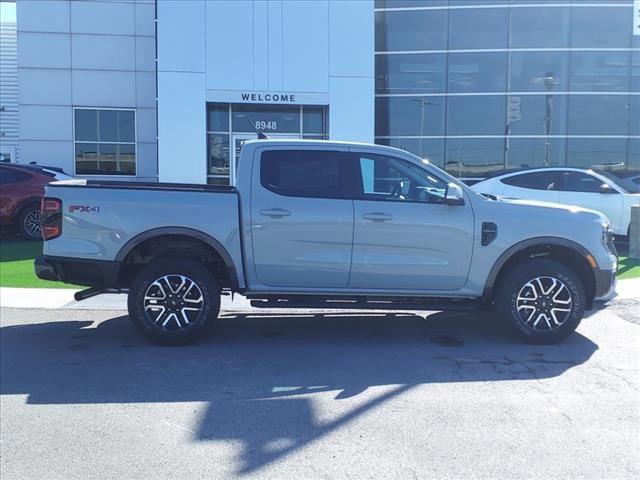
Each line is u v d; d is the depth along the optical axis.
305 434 4.31
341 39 16.83
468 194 6.50
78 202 6.34
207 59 16.41
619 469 3.80
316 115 17.28
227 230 6.36
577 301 6.43
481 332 7.14
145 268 6.43
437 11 18.61
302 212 6.38
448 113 18.78
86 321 7.74
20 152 18.28
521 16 18.44
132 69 18.59
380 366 5.85
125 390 5.23
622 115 18.50
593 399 4.96
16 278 10.35
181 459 3.96
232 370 5.74
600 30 18.36
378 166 6.55
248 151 6.51
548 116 18.55
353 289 6.52
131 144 18.77
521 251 6.65
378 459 3.93
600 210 12.55
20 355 6.25
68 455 4.02
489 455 3.98
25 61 18.14
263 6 16.52
